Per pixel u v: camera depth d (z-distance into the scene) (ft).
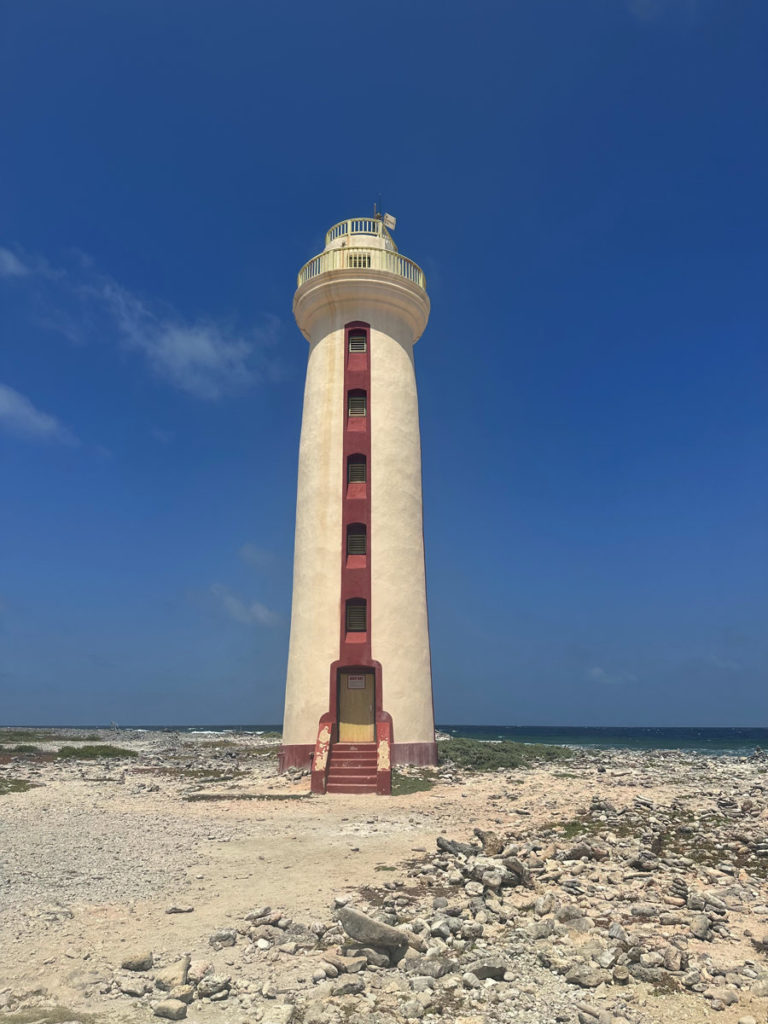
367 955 28.32
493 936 30.99
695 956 28.68
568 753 131.44
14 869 44.93
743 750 241.96
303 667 97.86
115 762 128.36
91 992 25.57
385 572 99.86
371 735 94.79
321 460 105.40
